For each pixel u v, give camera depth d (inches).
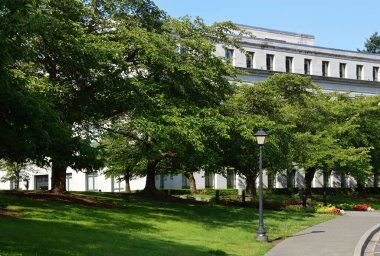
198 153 865.5
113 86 822.5
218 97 952.9
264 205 1212.5
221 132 809.5
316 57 2476.6
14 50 440.5
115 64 838.5
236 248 581.6
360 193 1999.3
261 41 2306.8
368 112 1651.1
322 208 1177.4
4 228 540.4
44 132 534.3
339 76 2551.7
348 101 1701.5
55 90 761.6
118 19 877.2
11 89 503.5
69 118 829.2
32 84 653.3
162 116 773.3
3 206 722.2
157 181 2075.5
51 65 838.5
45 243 484.1
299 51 2420.0
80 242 512.4
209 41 951.6
